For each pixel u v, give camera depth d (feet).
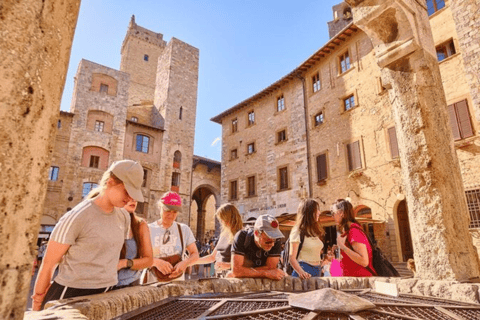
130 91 126.00
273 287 9.41
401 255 38.06
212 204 121.90
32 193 2.99
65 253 7.00
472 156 32.42
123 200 7.27
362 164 44.98
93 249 6.98
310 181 53.31
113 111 74.13
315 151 53.78
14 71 2.94
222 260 12.86
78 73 72.33
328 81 53.83
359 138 46.34
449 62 35.99
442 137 11.18
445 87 36.06
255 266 10.29
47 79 3.32
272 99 65.67
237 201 67.92
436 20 38.24
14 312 2.66
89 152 69.41
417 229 10.73
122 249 8.88
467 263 9.82
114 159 71.46
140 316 5.53
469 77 31.71
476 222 30.96
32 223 2.96
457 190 10.78
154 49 138.72
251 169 66.44
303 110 57.72
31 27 3.18
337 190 48.39
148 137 78.64
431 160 10.76
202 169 89.25
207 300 6.87
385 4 11.81
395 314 5.41
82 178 66.90
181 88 87.97
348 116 48.98
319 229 12.12
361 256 10.27
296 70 58.80
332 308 5.30
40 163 3.12
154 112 92.38
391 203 40.34
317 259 11.89
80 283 6.68
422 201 10.75
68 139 67.31
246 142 69.46
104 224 7.32
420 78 11.67
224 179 73.31
